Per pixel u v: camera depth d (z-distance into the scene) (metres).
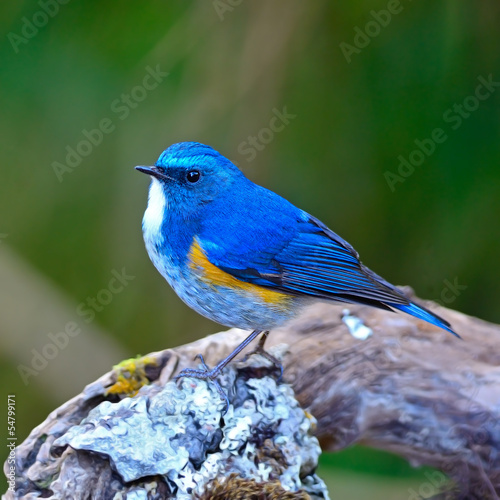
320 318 9.02
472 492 8.30
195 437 6.93
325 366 8.41
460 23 11.77
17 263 12.95
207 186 8.55
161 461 6.64
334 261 8.75
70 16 12.67
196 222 8.45
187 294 8.51
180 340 13.21
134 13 12.63
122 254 12.97
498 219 11.72
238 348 8.27
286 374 8.29
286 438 7.29
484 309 12.08
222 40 12.53
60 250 13.07
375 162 12.26
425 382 8.34
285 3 12.39
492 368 8.40
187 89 12.60
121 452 6.57
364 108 12.27
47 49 12.73
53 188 12.96
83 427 6.80
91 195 12.98
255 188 8.96
